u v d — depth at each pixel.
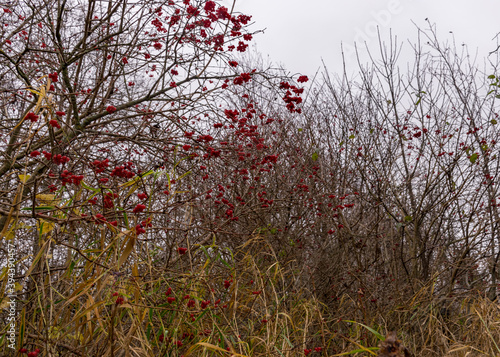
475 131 4.70
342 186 5.57
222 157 3.81
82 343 2.15
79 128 3.48
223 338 2.46
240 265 3.66
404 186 5.54
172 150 3.88
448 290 4.53
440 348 3.39
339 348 3.55
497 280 5.20
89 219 2.06
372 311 4.24
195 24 3.69
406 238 5.48
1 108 3.63
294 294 4.02
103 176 3.02
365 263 4.87
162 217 3.47
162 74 3.61
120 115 4.33
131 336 2.09
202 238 4.05
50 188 2.53
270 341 2.83
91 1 3.28
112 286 2.25
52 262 3.16
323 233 5.71
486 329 2.97
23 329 1.96
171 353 2.51
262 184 5.41
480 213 5.29
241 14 3.78
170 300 2.42
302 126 5.93
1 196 2.60
